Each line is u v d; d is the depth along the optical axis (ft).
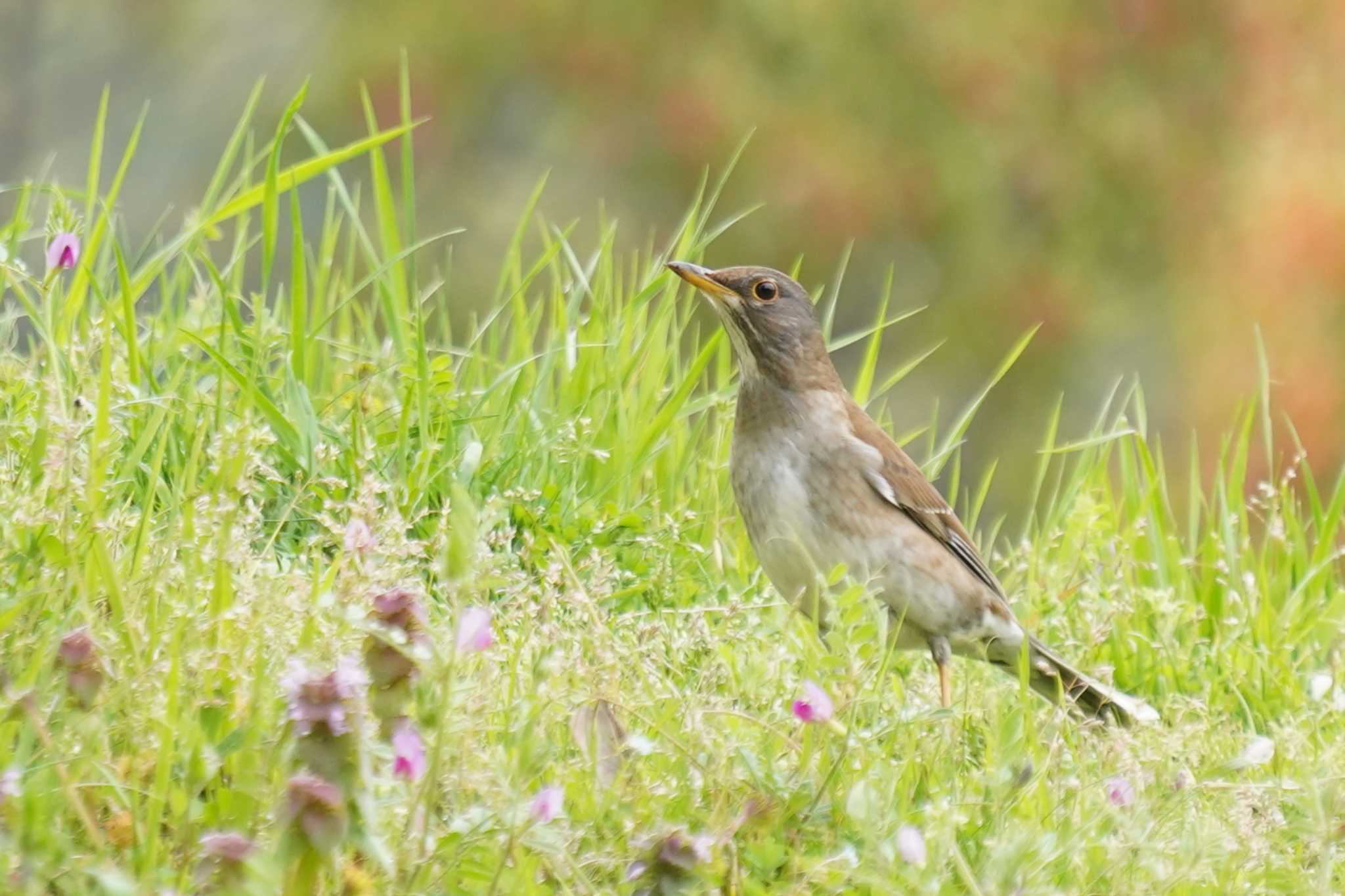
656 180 107.76
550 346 38.29
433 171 110.22
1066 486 45.70
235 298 37.29
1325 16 106.93
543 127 111.14
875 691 27.53
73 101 130.00
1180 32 109.50
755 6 108.37
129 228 125.18
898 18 108.88
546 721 24.16
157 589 24.08
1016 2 109.91
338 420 35.60
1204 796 26.76
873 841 21.71
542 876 21.29
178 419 31.86
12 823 19.62
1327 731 32.71
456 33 108.88
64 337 32.78
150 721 21.17
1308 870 25.31
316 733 18.37
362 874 19.45
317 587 24.80
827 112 107.76
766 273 36.47
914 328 108.58
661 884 20.75
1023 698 28.73
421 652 19.94
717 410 40.86
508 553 31.19
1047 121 109.40
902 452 36.73
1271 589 41.24
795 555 35.04
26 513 24.91
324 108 111.45
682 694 26.58
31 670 21.48
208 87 128.88
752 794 23.20
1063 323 106.83
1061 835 23.41
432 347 37.06
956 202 107.55
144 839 19.86
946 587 35.27
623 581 33.96
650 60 108.27
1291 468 43.47
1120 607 36.52
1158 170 108.47
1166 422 105.70
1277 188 100.78
